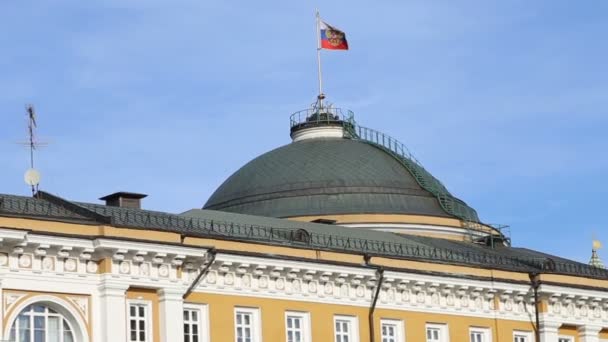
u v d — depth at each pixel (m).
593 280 73.94
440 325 67.62
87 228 56.09
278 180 83.75
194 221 62.81
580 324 73.25
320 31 89.56
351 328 64.25
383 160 85.38
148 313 57.34
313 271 62.66
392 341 65.69
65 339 55.34
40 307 55.00
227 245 60.22
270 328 61.12
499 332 69.75
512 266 71.19
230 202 84.44
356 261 64.69
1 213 53.91
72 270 55.59
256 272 60.97
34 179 61.81
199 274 58.88
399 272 65.62
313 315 62.75
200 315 59.16
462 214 84.31
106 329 55.59
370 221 80.69
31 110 62.97
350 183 82.75
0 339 53.16
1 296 53.53
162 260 57.59
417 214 81.62
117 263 56.47
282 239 63.84
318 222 79.00
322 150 85.81
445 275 67.50
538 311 71.62
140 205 65.25
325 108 90.44
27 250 54.53
